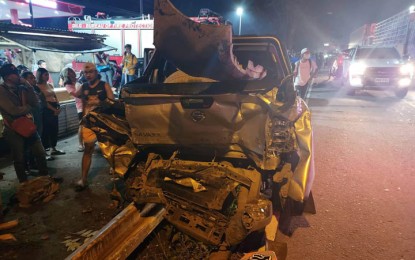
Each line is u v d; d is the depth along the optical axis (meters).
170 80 3.40
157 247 3.15
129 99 3.09
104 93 5.25
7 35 7.05
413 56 16.31
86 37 9.29
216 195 2.92
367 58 14.11
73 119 8.05
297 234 3.67
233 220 2.77
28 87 4.80
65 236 3.66
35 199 4.36
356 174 5.27
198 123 3.01
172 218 2.99
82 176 4.74
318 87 17.56
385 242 3.50
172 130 3.11
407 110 10.52
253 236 3.09
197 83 2.95
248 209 2.75
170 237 3.19
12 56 8.41
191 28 2.59
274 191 3.42
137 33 14.34
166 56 2.90
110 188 4.84
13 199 4.41
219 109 2.92
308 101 12.55
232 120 2.95
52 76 9.19
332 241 3.53
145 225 3.06
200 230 2.87
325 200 4.42
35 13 12.57
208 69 2.93
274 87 2.99
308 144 3.07
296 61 10.59
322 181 5.02
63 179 5.17
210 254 2.84
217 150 3.17
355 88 13.95
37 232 3.73
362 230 3.72
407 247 3.41
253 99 2.89
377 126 8.43
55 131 6.29
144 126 3.16
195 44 2.67
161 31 2.67
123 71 11.98
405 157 6.03
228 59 2.69
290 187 3.05
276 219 3.48
